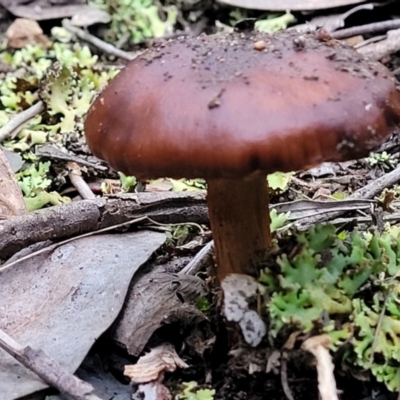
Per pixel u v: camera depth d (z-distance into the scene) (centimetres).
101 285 15
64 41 33
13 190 19
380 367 13
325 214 18
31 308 15
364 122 11
